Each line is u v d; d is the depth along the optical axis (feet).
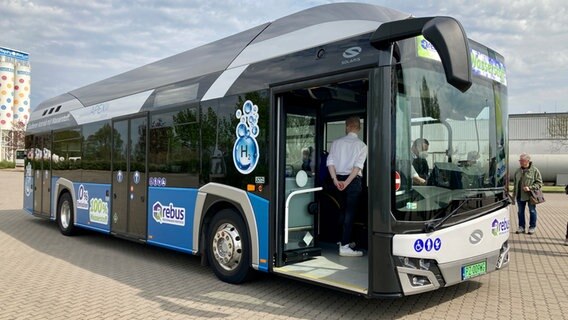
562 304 17.62
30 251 28.45
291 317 15.97
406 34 13.93
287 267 17.94
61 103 36.68
